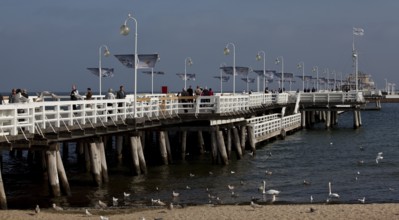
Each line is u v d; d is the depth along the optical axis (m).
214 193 25.97
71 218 19.69
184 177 30.42
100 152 27.14
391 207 21.52
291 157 38.88
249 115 43.56
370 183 28.55
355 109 64.81
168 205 22.64
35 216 19.95
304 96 66.25
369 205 22.02
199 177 30.48
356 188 27.19
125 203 23.52
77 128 24.86
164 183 28.53
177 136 43.53
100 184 26.89
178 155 39.00
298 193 25.95
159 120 31.75
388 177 30.36
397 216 19.98
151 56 30.62
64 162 37.16
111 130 27.38
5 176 31.06
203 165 34.84
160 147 34.66
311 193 25.91
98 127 26.39
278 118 51.88
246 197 24.94
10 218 19.50
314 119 76.94
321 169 33.53
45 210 21.34
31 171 33.19
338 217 19.92
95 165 26.70
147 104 34.56
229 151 37.59
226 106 37.56
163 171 32.34
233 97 38.66
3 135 21.52
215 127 34.81
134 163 30.09
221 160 34.81
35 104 23.03
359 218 19.77
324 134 57.81
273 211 20.94
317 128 67.25
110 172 31.73
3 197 21.23
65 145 39.00
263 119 48.91
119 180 29.05
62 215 20.22
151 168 33.44
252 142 39.97
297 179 29.91
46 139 22.77
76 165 35.44
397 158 38.56
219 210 21.17
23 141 22.34
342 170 33.12
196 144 42.75
